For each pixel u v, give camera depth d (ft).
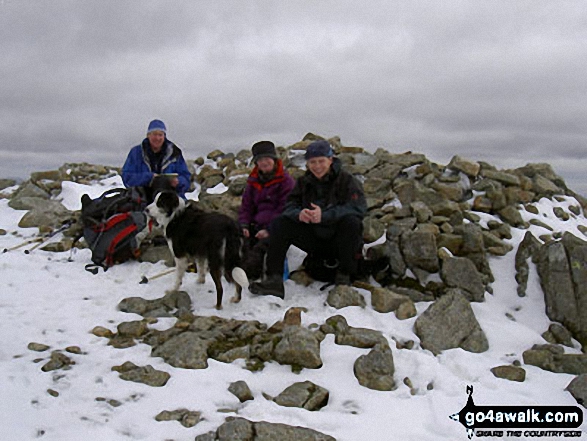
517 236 20.49
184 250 17.31
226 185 28.30
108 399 11.68
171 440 10.41
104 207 21.18
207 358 13.64
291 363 13.53
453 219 20.59
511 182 24.17
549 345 14.96
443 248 18.89
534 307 17.04
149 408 11.41
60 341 14.32
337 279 18.07
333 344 14.48
